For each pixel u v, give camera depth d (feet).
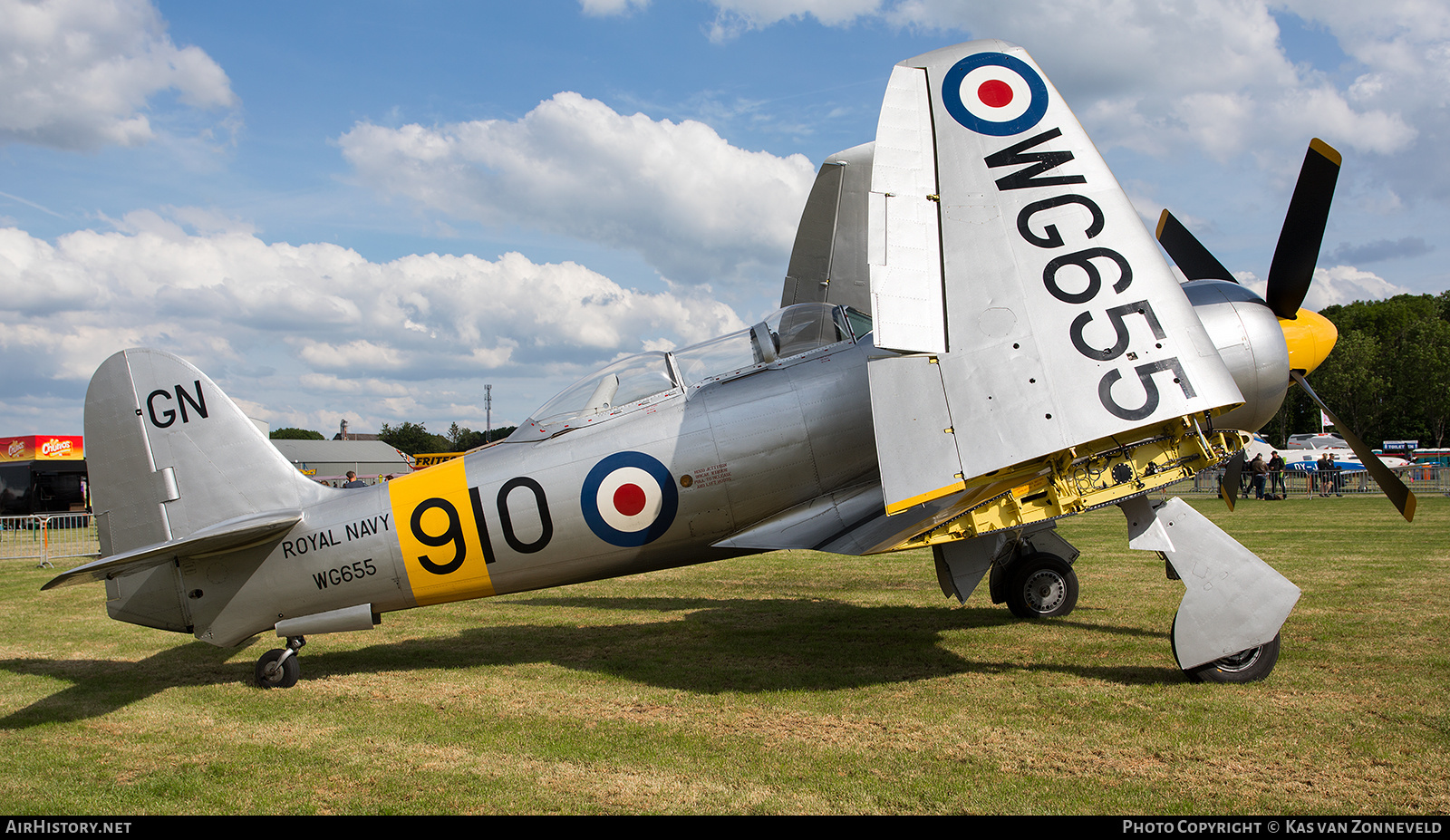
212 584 22.27
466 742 15.85
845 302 27.96
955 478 16.62
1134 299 17.04
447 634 27.27
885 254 17.29
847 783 12.88
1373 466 19.98
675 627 27.09
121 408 22.90
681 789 12.94
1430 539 41.68
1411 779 12.25
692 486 21.27
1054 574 25.63
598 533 21.66
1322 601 25.91
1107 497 17.34
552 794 12.98
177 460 22.62
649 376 22.48
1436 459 117.91
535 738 15.97
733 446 21.26
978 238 17.62
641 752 14.80
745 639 24.53
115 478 22.72
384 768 14.56
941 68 18.88
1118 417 16.44
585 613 30.60
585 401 22.38
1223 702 16.20
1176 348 16.76
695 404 21.81
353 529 21.99
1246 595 17.22
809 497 21.74
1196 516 17.76
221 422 22.79
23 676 22.53
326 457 206.59
